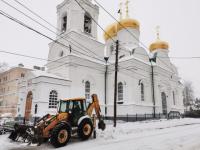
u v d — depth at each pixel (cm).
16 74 4856
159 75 3356
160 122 2406
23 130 1163
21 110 2636
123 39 3644
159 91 3281
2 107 5016
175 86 3903
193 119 3047
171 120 2689
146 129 1783
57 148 1009
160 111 3194
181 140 1173
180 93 4122
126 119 2738
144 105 2944
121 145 1045
